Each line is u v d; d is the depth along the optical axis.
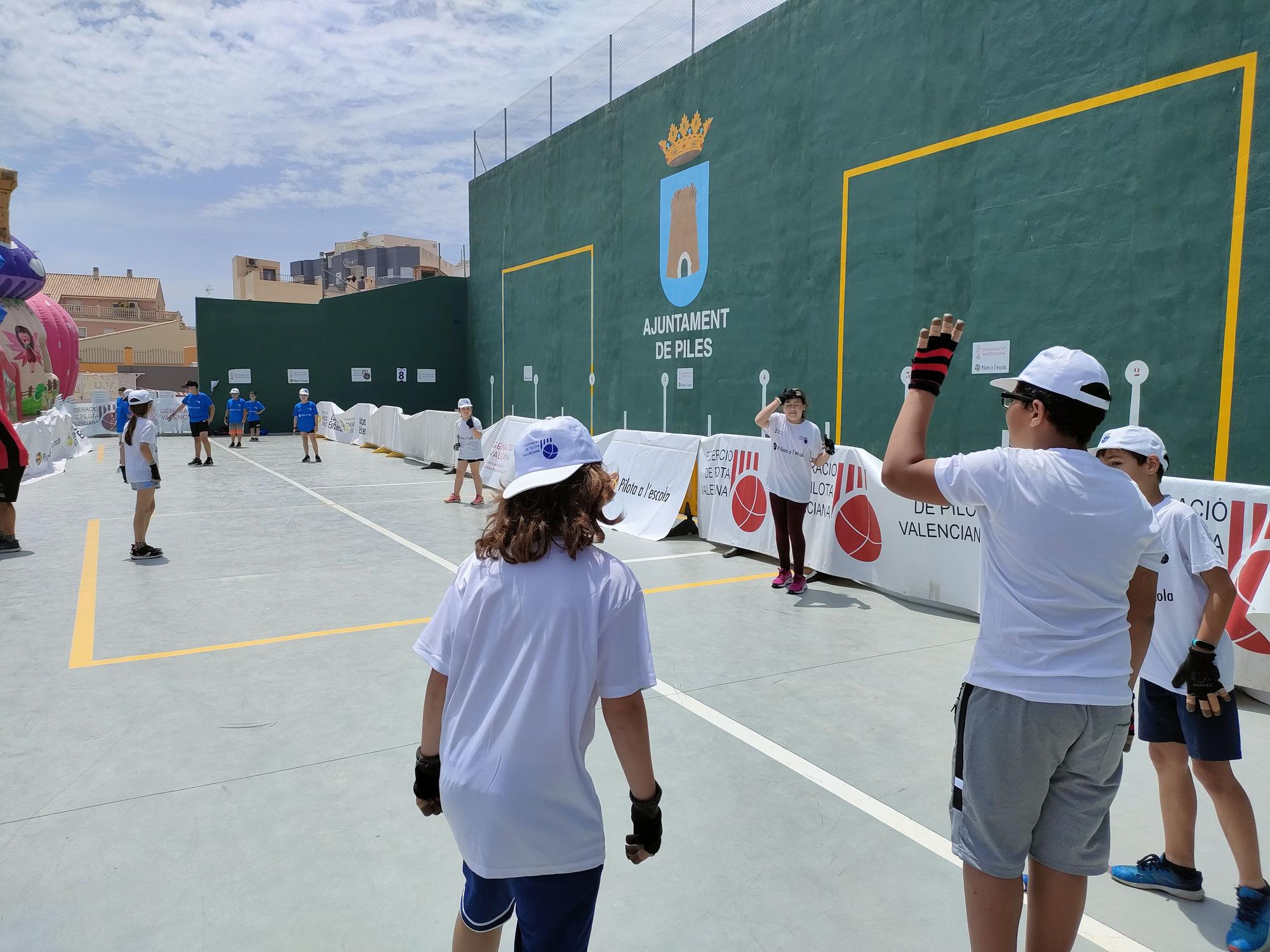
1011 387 2.09
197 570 7.85
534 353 20.27
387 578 7.54
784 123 11.70
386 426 20.47
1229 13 6.62
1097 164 7.67
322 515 11.12
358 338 26.52
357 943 2.60
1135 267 7.38
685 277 14.21
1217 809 2.65
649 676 1.74
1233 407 6.72
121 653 5.39
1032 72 8.23
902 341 9.91
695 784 3.65
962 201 9.05
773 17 11.84
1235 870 3.06
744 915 2.75
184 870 2.99
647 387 15.56
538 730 1.65
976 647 2.04
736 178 12.78
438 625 1.81
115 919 2.71
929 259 9.48
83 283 67.19
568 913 1.71
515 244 20.94
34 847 3.13
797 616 6.41
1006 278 8.60
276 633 5.85
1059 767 1.94
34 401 17.80
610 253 16.62
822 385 11.25
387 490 13.74
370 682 4.89
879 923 2.71
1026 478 1.90
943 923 2.71
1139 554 1.90
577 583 1.71
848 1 10.49
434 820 3.36
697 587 7.34
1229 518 4.88
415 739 4.11
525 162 20.03
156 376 54.00
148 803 3.47
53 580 7.40
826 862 3.06
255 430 24.77
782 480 7.04
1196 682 2.57
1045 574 1.88
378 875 2.97
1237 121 6.61
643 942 2.61
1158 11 7.12
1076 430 1.97
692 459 9.69
